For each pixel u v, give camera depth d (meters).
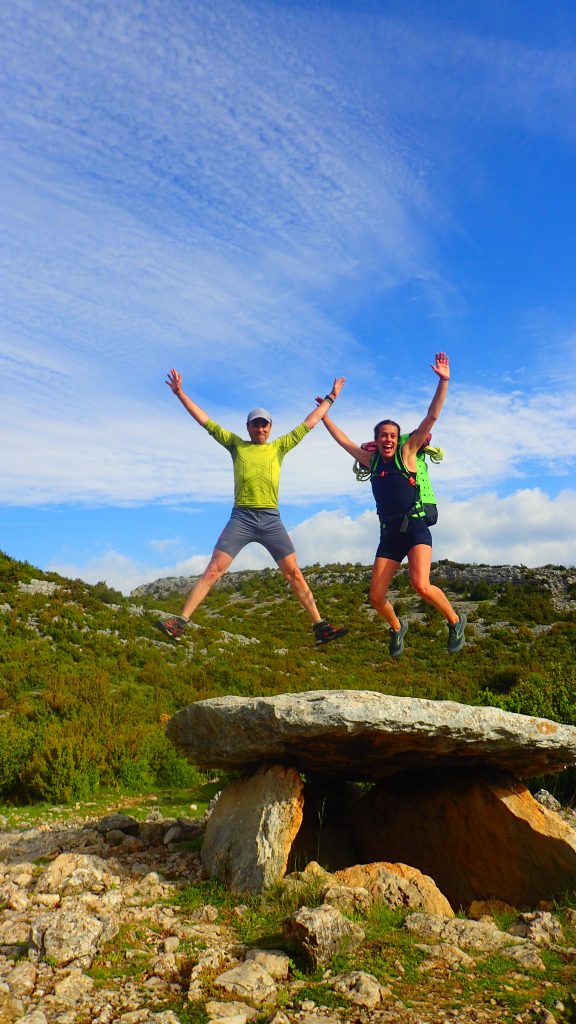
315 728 5.72
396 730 5.79
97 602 29.16
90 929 4.35
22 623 23.88
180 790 11.79
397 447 6.32
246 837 5.89
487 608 38.78
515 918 5.57
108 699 17.73
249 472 6.52
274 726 5.90
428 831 6.59
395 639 6.66
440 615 37.66
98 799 10.74
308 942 4.23
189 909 5.22
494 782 6.58
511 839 6.23
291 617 38.75
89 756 11.63
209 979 3.96
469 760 6.51
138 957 4.29
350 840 7.14
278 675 25.03
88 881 5.61
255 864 5.64
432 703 5.98
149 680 21.12
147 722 16.08
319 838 6.98
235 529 6.48
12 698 16.67
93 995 3.81
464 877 6.27
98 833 7.71
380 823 6.93
